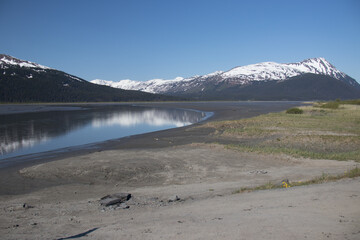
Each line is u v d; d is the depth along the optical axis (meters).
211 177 13.61
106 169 15.20
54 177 14.09
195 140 26.41
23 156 20.72
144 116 63.09
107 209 8.69
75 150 22.84
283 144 22.61
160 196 10.38
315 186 9.18
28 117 58.97
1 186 12.88
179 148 21.50
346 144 21.81
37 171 15.08
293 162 16.27
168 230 5.80
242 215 6.50
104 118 57.31
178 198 9.59
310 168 14.57
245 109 88.00
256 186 10.91
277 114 52.81
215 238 5.05
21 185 12.98
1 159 19.75
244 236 5.02
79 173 14.62
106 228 6.46
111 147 23.78
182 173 14.50
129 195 10.28
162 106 120.88
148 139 27.97
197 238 5.12
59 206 9.47
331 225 5.30
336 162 15.75
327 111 59.53
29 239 5.97
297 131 29.02
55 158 19.72
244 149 19.98
